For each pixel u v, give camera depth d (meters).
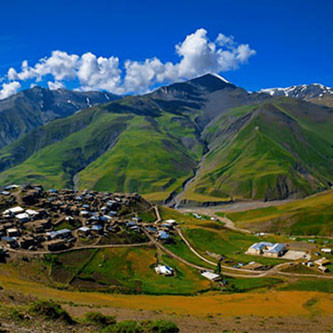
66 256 129.00
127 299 84.81
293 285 114.06
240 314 63.91
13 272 105.06
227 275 132.12
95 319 45.06
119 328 41.62
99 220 177.88
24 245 130.38
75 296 77.12
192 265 142.62
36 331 35.38
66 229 155.75
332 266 142.62
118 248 145.62
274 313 66.06
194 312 65.69
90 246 142.62
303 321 59.34
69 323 41.81
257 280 123.81
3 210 179.38
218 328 50.75
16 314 39.16
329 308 72.88
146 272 129.12
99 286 110.75
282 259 155.12
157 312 61.41
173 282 120.94
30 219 166.25
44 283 104.44
